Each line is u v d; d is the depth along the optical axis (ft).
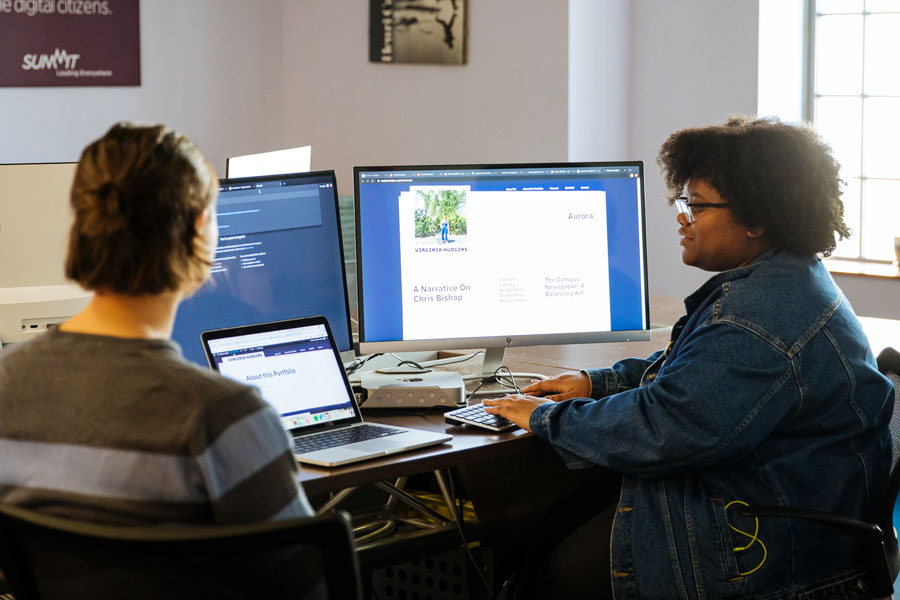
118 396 3.43
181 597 3.50
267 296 7.05
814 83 15.10
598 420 5.84
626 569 5.80
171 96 17.16
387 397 6.70
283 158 9.37
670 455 5.62
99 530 3.21
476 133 15.67
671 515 5.72
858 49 14.67
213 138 17.70
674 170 6.30
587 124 14.87
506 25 15.08
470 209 7.24
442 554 7.41
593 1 14.73
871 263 14.83
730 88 14.49
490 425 6.13
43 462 3.46
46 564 3.54
